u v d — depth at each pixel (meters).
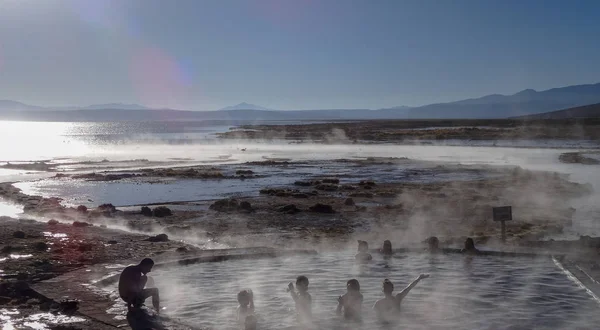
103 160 53.25
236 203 23.09
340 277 10.97
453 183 30.36
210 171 40.88
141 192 29.86
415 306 8.96
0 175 39.06
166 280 10.76
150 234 16.77
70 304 8.77
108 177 36.88
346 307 8.52
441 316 8.45
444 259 12.44
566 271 10.96
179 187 32.00
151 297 9.47
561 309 8.70
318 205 21.73
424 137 88.56
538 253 12.45
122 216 21.16
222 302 9.25
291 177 36.81
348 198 23.95
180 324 7.91
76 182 34.78
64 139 111.88
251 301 8.48
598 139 77.69
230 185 32.72
